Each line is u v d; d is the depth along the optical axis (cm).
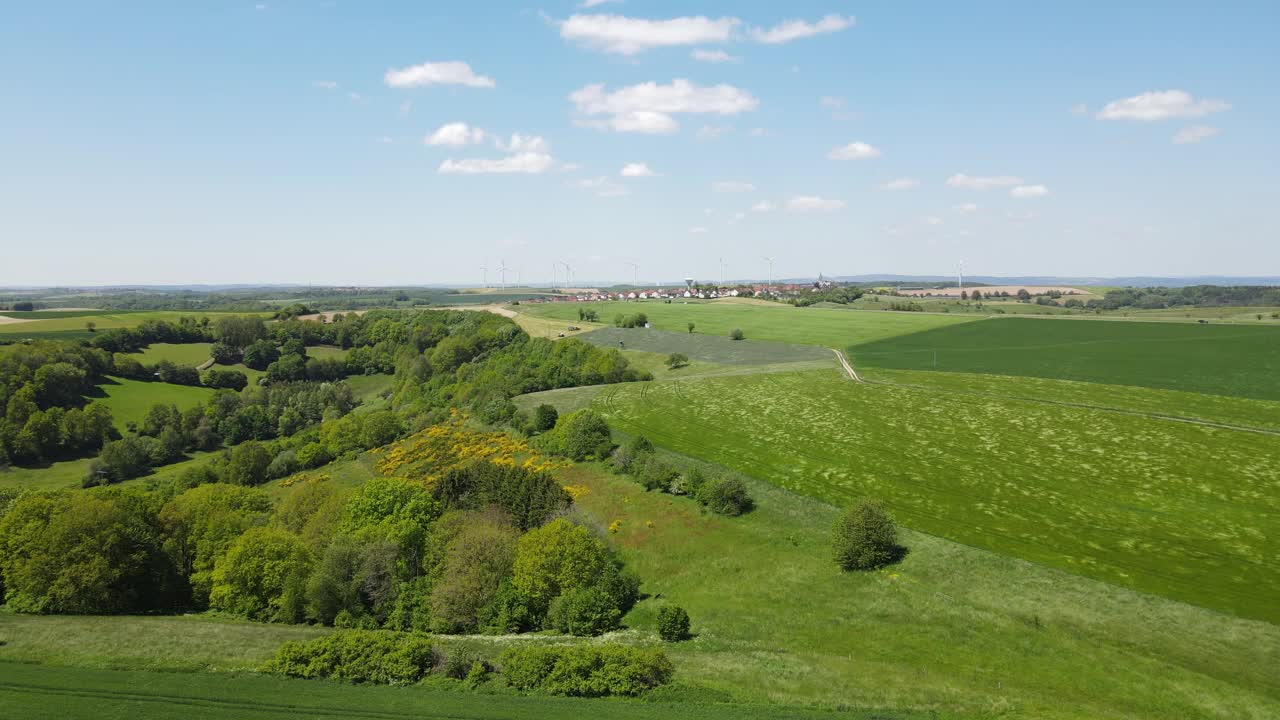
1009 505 6481
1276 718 3500
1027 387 10162
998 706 3697
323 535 7325
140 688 4150
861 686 4028
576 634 5378
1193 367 10794
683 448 8906
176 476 12575
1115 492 6494
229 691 4138
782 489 7400
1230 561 5206
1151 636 4362
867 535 5784
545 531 6078
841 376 11694
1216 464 6819
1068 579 5131
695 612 5538
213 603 6431
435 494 8131
